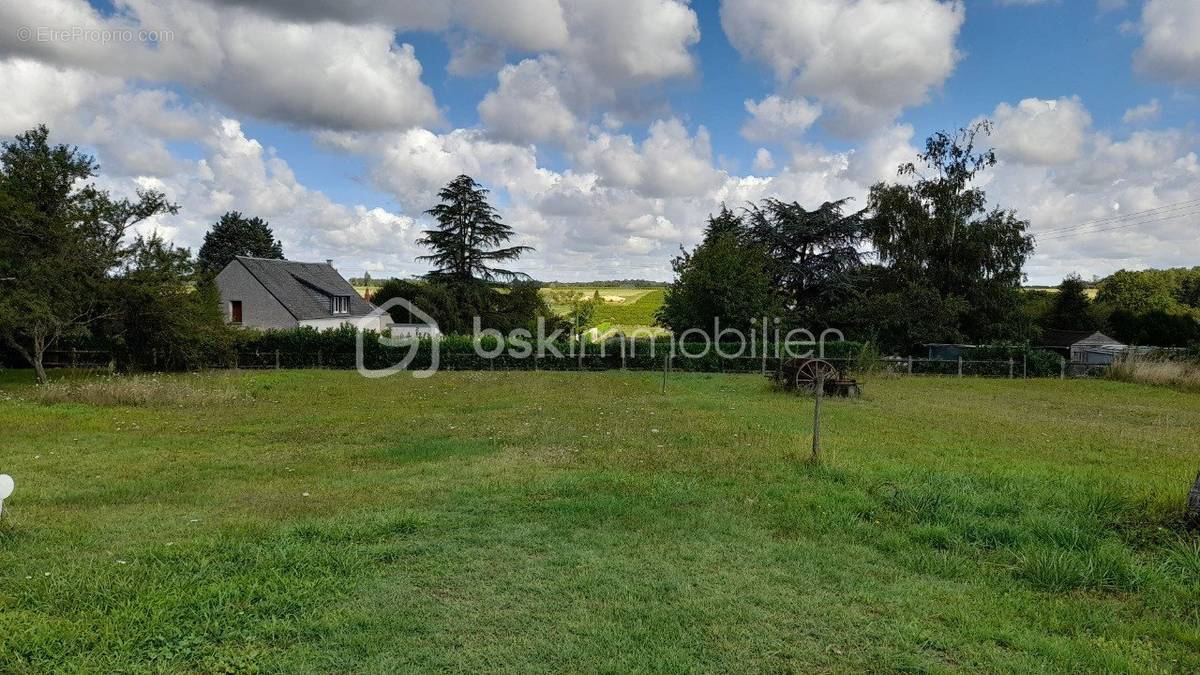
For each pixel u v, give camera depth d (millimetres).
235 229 65062
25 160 27516
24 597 4418
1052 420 15742
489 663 3711
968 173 39375
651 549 5594
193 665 3656
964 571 5160
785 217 45750
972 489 7234
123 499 7430
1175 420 16062
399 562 5246
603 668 3648
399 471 8898
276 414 15453
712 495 7359
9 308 20938
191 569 4934
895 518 6461
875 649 3902
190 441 11633
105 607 4270
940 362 30875
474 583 4832
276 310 42281
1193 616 4410
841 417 15375
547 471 8758
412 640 3959
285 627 4051
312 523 6195
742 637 4039
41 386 18984
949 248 39094
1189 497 5797
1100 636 4121
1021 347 30656
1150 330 47031
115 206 24578
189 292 27875
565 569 5129
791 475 8359
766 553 5531
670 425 13492
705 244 35281
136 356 28047
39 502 7309
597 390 22062
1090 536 5680
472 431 12648
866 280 43500
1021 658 3826
